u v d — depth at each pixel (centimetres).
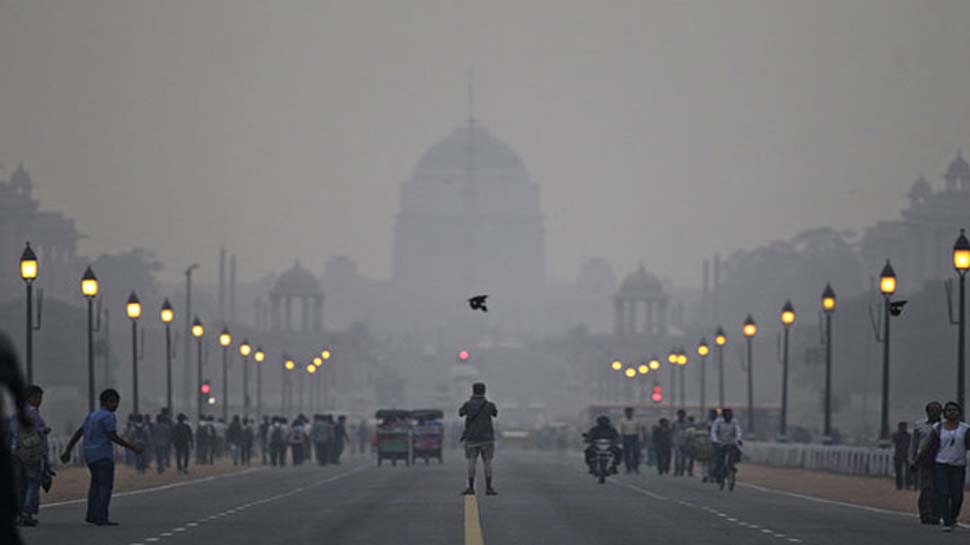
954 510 8031
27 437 7781
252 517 8800
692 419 18100
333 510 9506
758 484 14725
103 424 8081
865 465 15688
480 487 13225
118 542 6981
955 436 8025
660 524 8431
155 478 14912
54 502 10250
